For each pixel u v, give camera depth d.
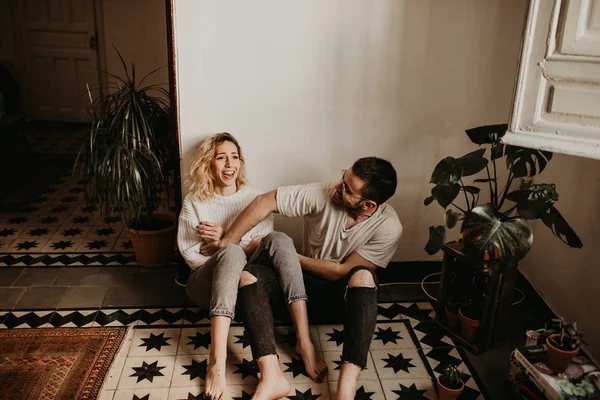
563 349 1.86
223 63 2.43
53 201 3.83
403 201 2.75
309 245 2.41
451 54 2.50
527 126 1.84
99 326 2.39
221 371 1.97
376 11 2.41
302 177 2.65
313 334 2.39
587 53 1.66
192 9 2.33
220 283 2.02
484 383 2.12
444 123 2.62
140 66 5.66
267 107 2.51
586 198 2.30
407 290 2.77
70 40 5.69
